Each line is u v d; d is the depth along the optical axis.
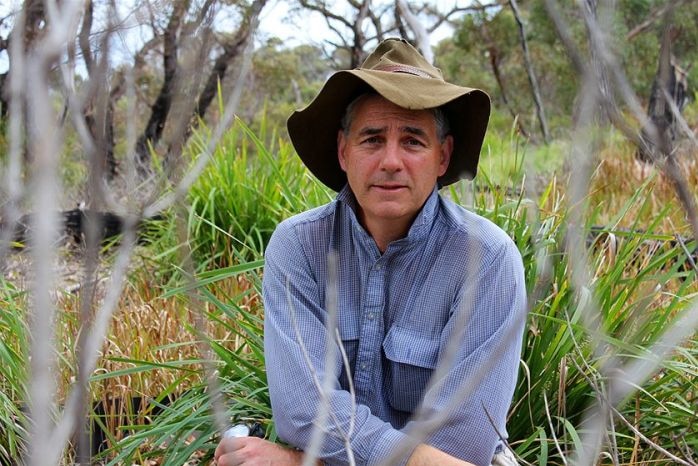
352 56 9.25
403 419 1.97
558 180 2.85
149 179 2.32
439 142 1.91
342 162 1.99
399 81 1.83
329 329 0.86
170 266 3.72
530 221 2.48
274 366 1.92
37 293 0.56
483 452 1.81
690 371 2.18
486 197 3.00
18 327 2.44
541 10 8.12
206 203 3.91
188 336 2.96
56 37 0.56
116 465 2.43
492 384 1.80
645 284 2.66
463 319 0.84
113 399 2.54
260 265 2.49
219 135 0.77
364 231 1.91
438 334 1.90
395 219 1.89
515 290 1.86
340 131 1.98
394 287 1.92
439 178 2.11
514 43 10.37
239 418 2.29
